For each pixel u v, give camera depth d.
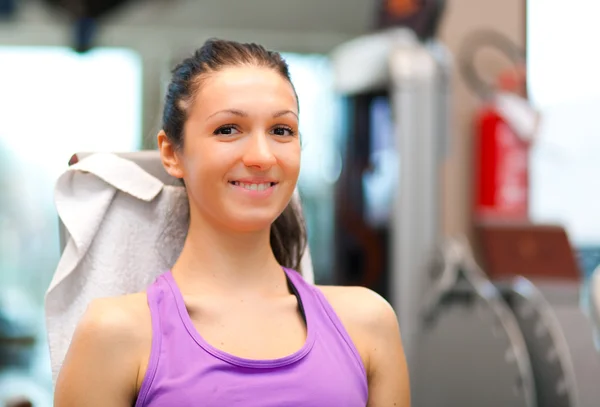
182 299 1.25
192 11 5.11
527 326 2.98
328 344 1.27
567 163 4.10
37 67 4.97
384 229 3.70
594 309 1.95
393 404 1.35
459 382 2.90
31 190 5.03
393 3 3.64
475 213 3.80
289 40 5.25
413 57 3.30
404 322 3.23
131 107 5.01
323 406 1.20
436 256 3.06
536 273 3.24
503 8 4.04
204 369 1.17
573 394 2.87
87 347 1.20
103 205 1.47
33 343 5.04
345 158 3.78
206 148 1.25
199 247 1.31
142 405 1.18
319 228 4.33
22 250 5.08
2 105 4.95
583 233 4.12
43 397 3.99
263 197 1.26
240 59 1.29
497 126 3.71
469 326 2.89
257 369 1.19
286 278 1.37
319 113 4.59
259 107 1.24
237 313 1.27
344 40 5.25
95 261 1.47
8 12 4.95
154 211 1.50
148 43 5.02
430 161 3.27
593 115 4.11
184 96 1.29
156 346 1.20
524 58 3.96
